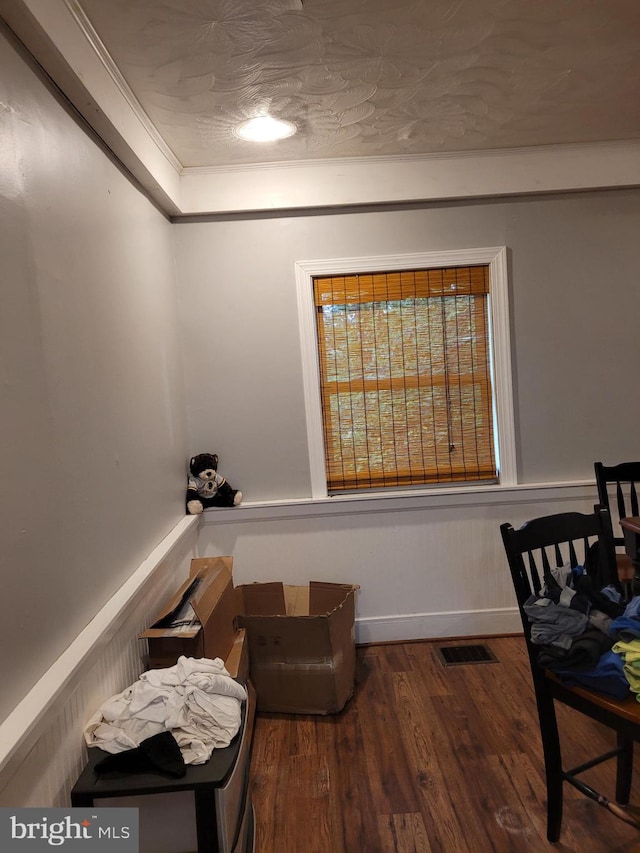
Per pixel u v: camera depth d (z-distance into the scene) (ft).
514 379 10.17
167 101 7.11
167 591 7.84
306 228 9.98
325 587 9.19
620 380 10.22
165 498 8.43
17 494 4.22
